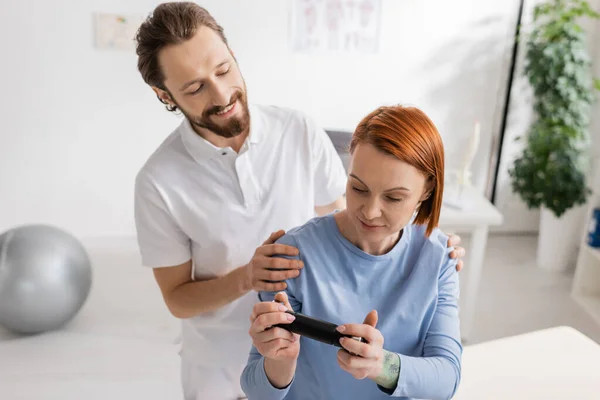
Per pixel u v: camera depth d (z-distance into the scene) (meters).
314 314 0.84
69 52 2.87
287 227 1.19
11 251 1.95
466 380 1.15
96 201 3.19
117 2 2.81
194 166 1.10
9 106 2.91
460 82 3.22
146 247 1.15
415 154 0.69
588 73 3.19
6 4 2.73
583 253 2.79
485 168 3.43
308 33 3.02
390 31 3.06
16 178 3.06
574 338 1.31
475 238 2.36
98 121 3.03
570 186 2.87
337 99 3.18
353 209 0.75
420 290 0.85
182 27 0.91
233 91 0.98
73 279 2.04
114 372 1.90
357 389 0.85
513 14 3.11
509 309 2.80
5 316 1.98
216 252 1.17
